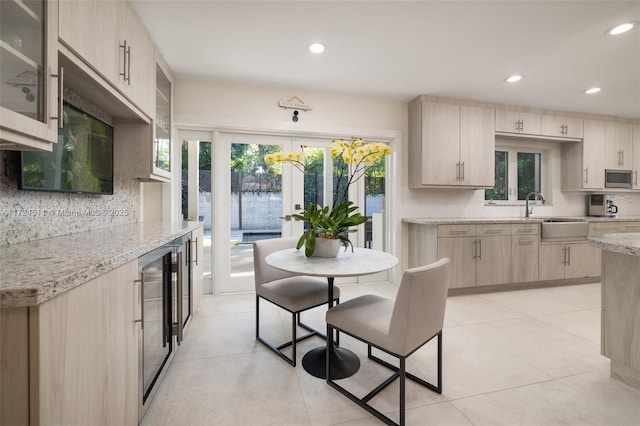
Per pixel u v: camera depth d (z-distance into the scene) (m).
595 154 4.09
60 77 1.10
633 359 1.61
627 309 1.64
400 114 3.67
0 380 0.67
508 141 4.13
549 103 3.68
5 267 0.85
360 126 3.52
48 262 0.92
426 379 1.70
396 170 3.66
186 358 1.93
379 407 1.48
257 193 3.38
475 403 1.51
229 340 2.19
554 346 2.11
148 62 2.17
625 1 1.86
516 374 1.76
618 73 2.87
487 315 2.70
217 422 1.38
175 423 1.36
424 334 1.38
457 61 2.65
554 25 2.12
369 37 2.28
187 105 3.01
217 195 3.21
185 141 3.18
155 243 1.41
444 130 3.49
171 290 1.77
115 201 2.29
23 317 0.67
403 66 2.74
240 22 2.08
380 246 3.81
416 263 3.58
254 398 1.54
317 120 3.37
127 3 1.78
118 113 2.06
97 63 1.41
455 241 3.23
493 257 3.33
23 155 1.30
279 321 2.55
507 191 4.21
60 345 0.75
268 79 3.03
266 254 2.22
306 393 1.58
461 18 2.04
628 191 4.31
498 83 3.10
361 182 3.72
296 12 1.98
